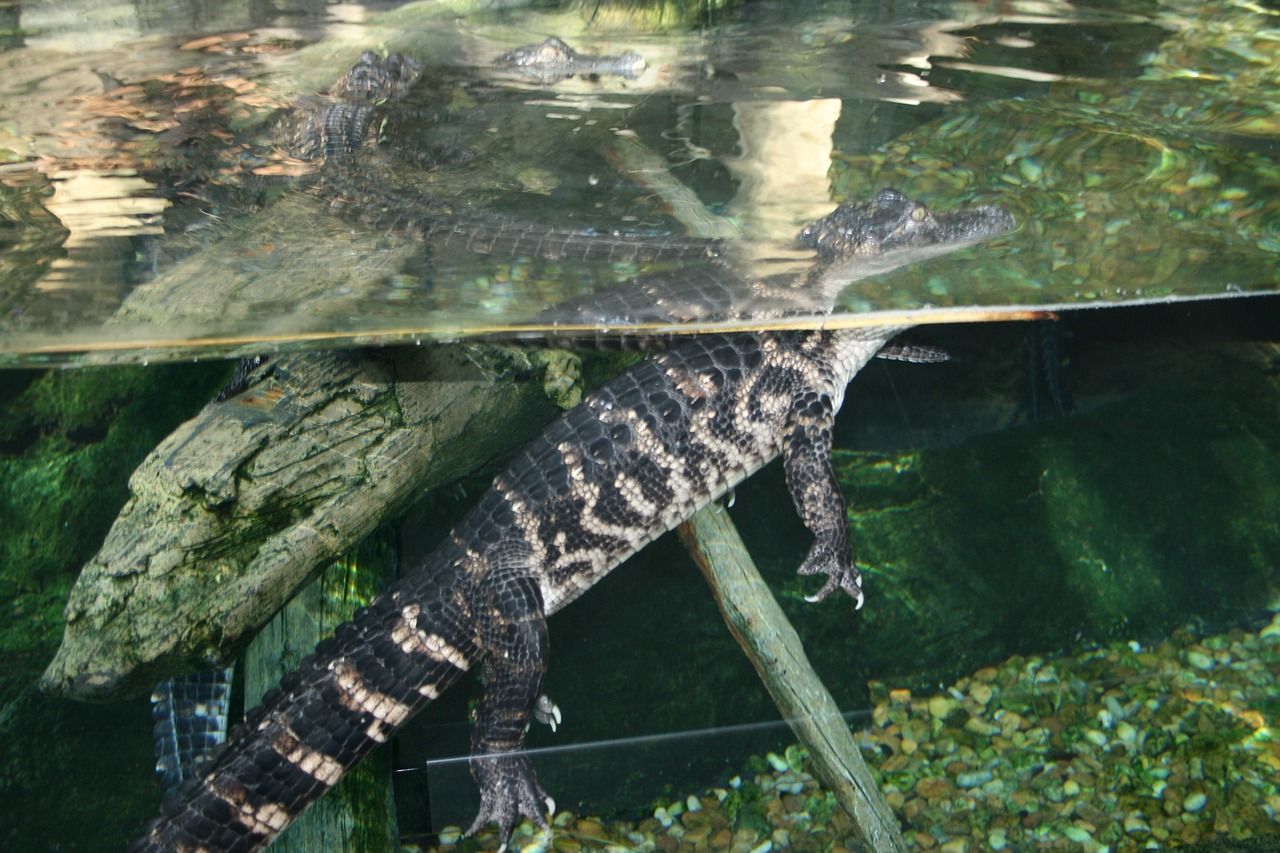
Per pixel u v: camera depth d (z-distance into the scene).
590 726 1.06
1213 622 1.19
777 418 0.95
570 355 0.96
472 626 0.90
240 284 0.83
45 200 0.90
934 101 0.99
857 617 1.12
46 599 1.06
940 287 0.82
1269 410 1.28
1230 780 1.02
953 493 1.17
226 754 0.85
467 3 1.22
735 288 0.83
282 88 1.05
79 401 1.09
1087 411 1.29
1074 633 1.17
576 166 0.94
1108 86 1.01
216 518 0.84
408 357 0.91
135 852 0.83
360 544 0.99
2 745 1.01
